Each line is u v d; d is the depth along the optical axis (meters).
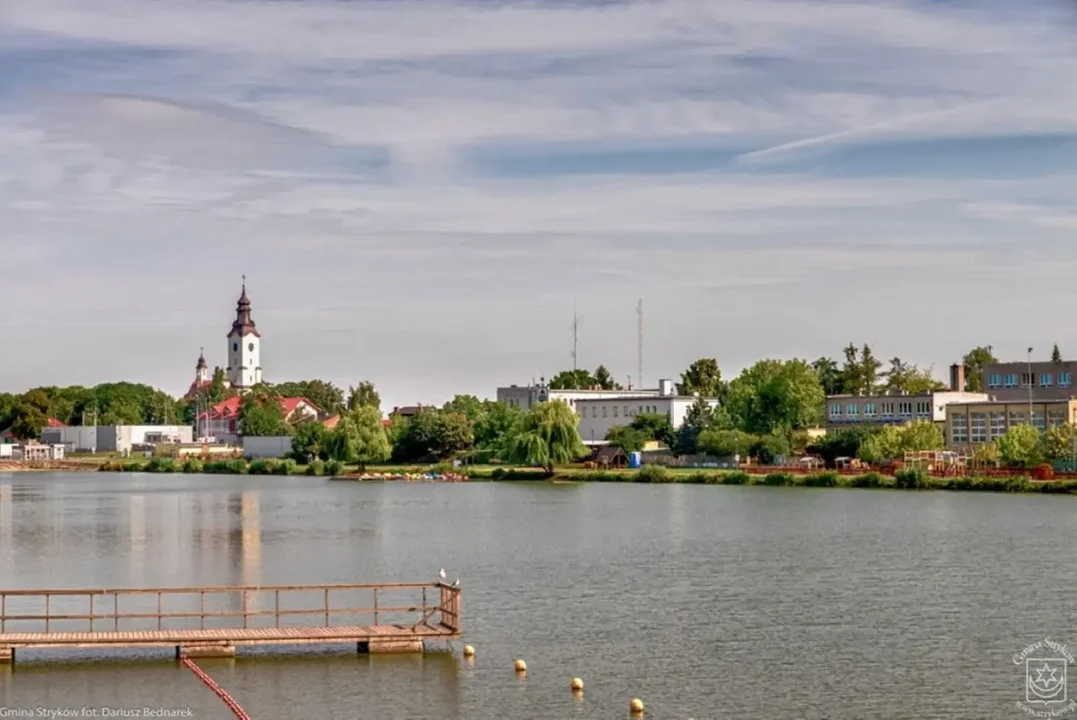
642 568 103.19
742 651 68.88
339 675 62.75
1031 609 81.44
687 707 58.06
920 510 158.12
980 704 58.47
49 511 173.88
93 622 76.12
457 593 67.25
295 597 86.12
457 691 60.31
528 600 85.88
